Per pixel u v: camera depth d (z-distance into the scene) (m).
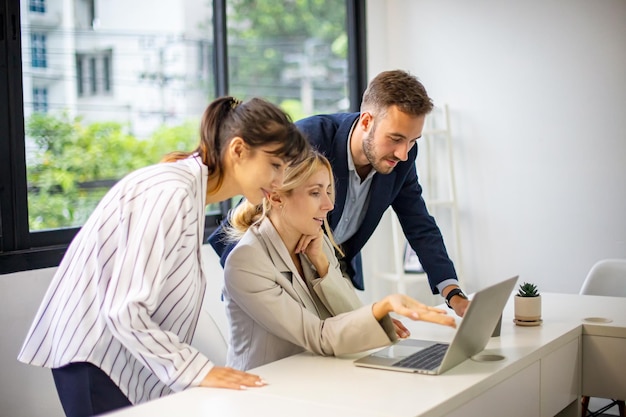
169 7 4.71
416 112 2.22
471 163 4.17
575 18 3.79
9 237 2.84
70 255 1.74
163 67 4.68
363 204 2.54
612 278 3.05
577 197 3.84
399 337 2.05
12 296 2.78
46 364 1.75
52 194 4.00
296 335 1.89
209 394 1.53
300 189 2.02
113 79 4.37
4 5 2.80
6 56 2.81
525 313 2.24
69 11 4.08
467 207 4.21
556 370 2.07
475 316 1.67
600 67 3.73
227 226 2.32
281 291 1.94
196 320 1.78
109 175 4.38
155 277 1.55
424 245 2.58
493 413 1.69
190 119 4.75
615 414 3.58
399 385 1.59
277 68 7.39
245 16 7.33
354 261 2.70
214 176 1.71
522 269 4.03
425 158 4.34
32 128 3.85
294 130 1.66
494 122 4.07
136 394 1.76
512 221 4.05
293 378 1.66
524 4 3.94
